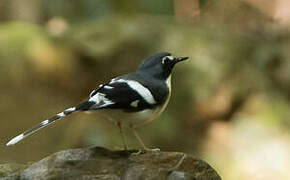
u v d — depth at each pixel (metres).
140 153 7.41
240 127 14.75
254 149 14.32
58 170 7.16
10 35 14.75
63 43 14.80
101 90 7.53
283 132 14.48
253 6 17.05
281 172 13.90
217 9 17.11
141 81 7.89
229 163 14.24
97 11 16.52
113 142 14.00
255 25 16.70
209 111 15.04
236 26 16.75
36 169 7.22
